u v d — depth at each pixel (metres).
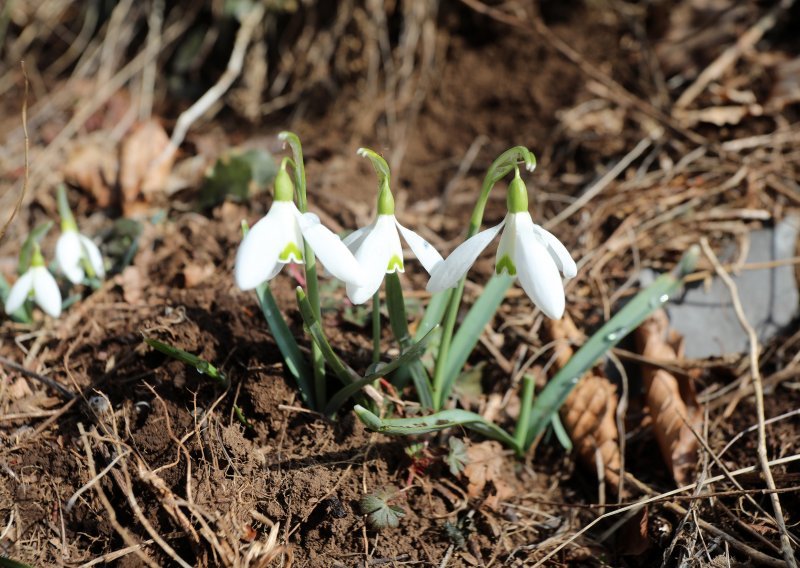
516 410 0.41
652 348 0.42
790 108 0.52
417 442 0.38
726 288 0.44
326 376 0.39
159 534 0.36
